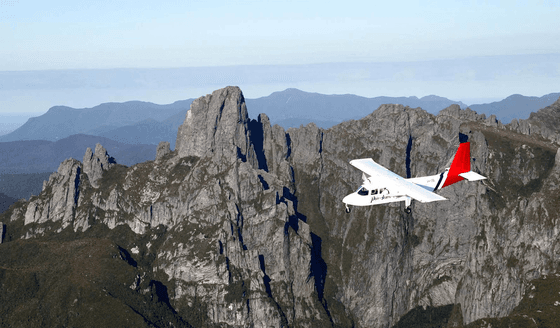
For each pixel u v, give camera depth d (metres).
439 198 120.06
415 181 140.62
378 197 129.75
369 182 132.75
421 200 119.12
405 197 127.19
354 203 130.62
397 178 134.88
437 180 144.25
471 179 143.00
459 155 145.12
